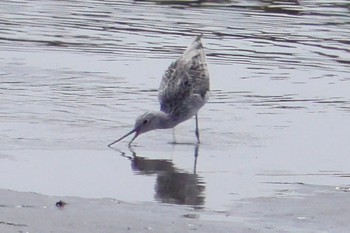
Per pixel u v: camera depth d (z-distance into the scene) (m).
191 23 23.47
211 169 13.57
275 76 19.39
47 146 14.40
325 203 11.86
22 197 11.69
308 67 20.06
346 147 14.80
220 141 15.19
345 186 12.70
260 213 11.45
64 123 15.73
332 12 24.78
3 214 11.02
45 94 17.52
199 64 16.39
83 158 13.93
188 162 13.93
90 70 19.45
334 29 23.08
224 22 23.61
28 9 24.91
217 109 17.09
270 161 14.02
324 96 18.05
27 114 16.12
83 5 25.47
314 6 25.41
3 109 16.34
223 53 20.92
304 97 17.97
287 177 13.19
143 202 11.88
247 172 13.43
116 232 10.59
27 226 10.67
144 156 14.22
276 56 20.83
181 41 21.80
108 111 16.58
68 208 11.37
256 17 24.17
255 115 16.70
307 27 23.27
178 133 15.70
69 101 17.11
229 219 11.19
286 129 15.88
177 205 11.75
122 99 17.39
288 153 14.46
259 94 18.14
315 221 11.16
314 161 14.04
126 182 12.81
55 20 23.62
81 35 22.22
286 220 11.18
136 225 10.82
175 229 10.70
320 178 13.15
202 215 11.34
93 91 17.91
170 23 23.42
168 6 25.31
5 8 24.91
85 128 15.50
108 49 21.02
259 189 12.55
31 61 19.88
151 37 22.11
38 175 12.96
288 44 21.80
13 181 12.62
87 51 20.89
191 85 15.91
